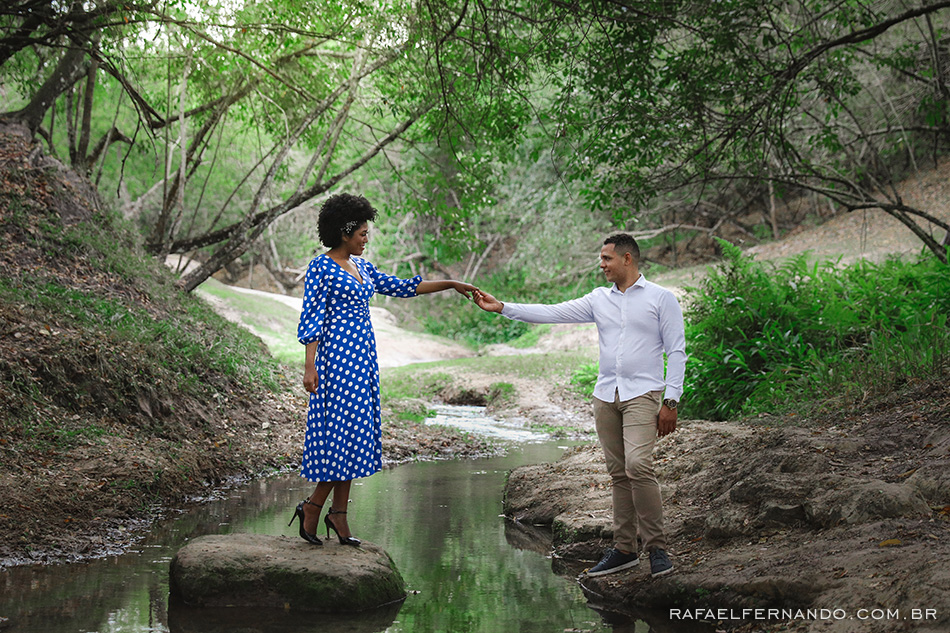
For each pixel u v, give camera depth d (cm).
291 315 2150
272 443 848
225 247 1236
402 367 1784
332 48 1256
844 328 960
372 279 447
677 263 2864
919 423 551
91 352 749
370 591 397
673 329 420
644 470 416
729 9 854
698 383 1023
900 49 1092
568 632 361
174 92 1375
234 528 546
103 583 421
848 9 996
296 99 1291
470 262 3297
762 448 534
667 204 2427
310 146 1408
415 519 603
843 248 2195
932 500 422
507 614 388
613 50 823
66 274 947
